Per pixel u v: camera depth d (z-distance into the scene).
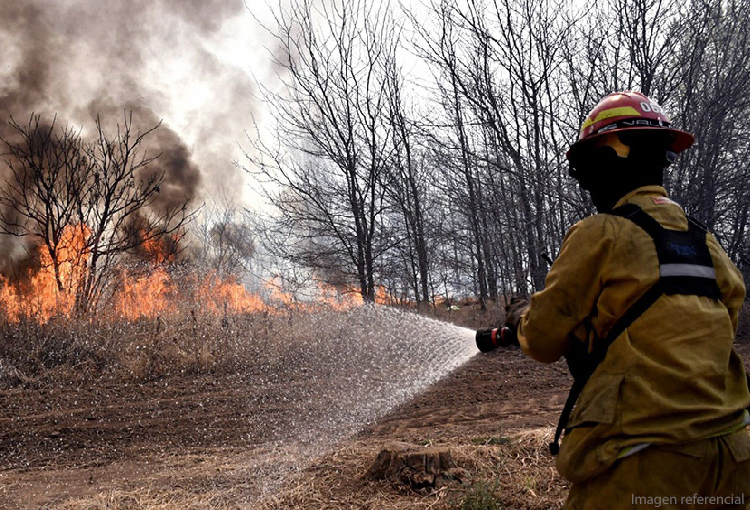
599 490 2.03
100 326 10.32
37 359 9.14
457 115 12.26
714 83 9.82
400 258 14.08
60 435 6.49
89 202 12.95
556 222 11.40
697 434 1.92
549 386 7.70
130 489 4.86
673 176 9.68
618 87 9.64
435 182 13.03
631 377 1.99
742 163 10.24
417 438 5.79
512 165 11.51
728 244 11.23
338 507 4.01
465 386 7.85
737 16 9.48
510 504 3.86
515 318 2.47
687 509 1.92
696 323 1.99
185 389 8.28
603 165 2.30
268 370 9.27
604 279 2.09
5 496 4.86
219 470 5.14
